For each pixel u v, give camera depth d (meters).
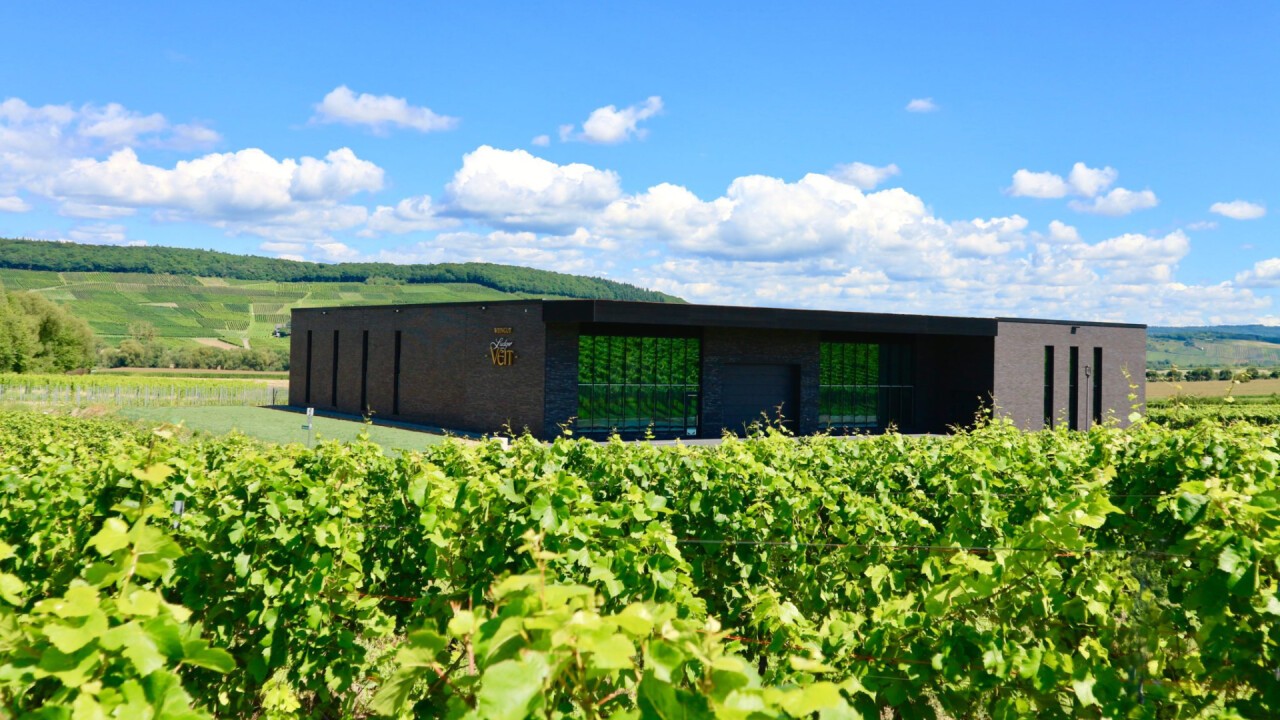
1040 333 35.22
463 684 1.99
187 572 5.00
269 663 5.09
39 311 80.56
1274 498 3.95
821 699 1.62
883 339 35.09
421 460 8.10
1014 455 9.66
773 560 6.79
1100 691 3.19
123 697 1.94
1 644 2.06
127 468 6.00
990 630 3.46
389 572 6.74
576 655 1.72
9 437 12.89
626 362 29.34
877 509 6.80
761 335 31.73
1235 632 3.27
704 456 8.00
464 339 31.47
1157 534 5.33
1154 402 39.31
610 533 4.94
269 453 7.83
